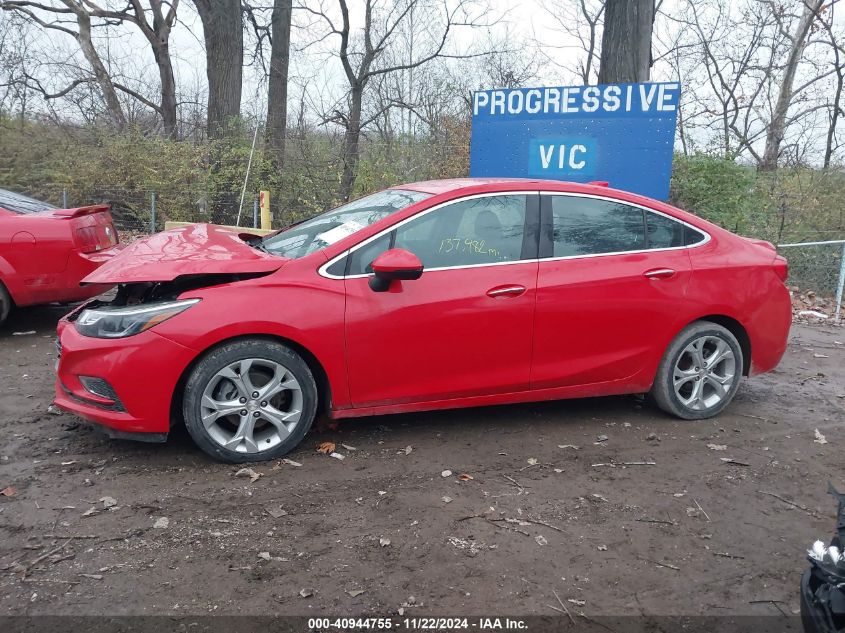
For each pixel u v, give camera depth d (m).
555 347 4.38
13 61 19.39
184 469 3.89
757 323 4.85
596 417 4.89
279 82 16.86
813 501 3.74
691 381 4.84
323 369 4.00
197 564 3.00
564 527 3.39
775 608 2.81
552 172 9.31
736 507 3.64
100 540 3.17
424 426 4.64
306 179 15.21
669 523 3.46
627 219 4.60
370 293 4.01
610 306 4.44
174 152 15.06
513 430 4.61
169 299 3.83
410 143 15.44
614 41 11.31
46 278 6.39
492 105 9.45
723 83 18.03
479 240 4.28
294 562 3.04
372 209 4.55
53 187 16.23
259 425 4.08
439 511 3.50
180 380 3.85
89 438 4.30
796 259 10.58
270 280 3.89
